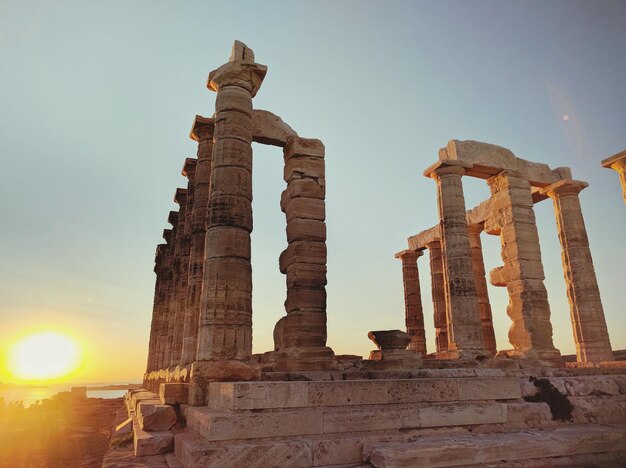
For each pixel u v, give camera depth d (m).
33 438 20.92
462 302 15.23
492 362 13.28
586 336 16.33
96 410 33.03
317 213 13.91
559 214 17.98
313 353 12.17
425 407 7.34
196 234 13.46
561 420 8.55
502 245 16.89
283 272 14.13
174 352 14.98
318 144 14.64
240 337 9.91
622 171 16.69
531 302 15.54
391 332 12.58
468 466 6.27
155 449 7.66
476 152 16.86
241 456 5.88
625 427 8.09
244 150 11.55
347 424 6.72
